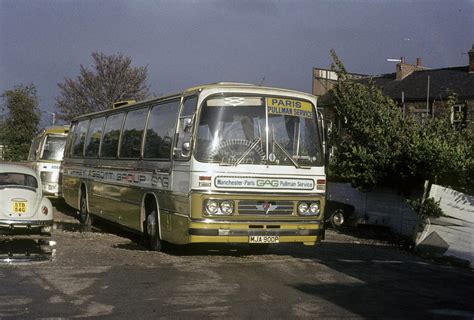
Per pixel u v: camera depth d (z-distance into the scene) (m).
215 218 9.61
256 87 10.34
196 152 9.73
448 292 8.62
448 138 15.65
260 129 10.14
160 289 7.91
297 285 8.50
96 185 15.07
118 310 6.80
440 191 13.12
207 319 6.51
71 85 44.22
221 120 9.92
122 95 44.31
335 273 9.64
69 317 6.46
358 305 7.44
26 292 7.58
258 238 9.84
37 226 11.89
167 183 10.62
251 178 9.86
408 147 15.42
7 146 41.09
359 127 16.97
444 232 12.76
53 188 20.48
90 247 11.60
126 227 13.17
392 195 16.59
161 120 11.46
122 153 13.32
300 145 10.47
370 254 12.60
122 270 9.14
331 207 17.95
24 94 41.94
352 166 16.70
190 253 11.29
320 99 33.25
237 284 8.37
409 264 11.37
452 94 17.77
